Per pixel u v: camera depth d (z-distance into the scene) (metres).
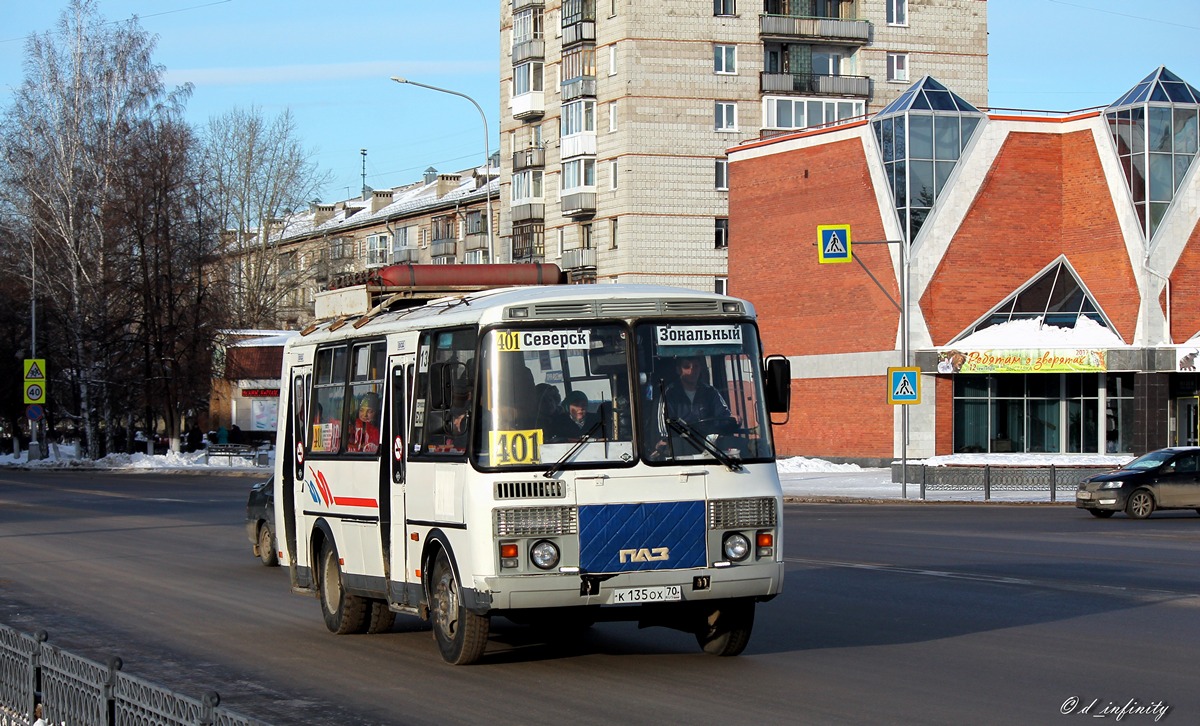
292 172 84.31
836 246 42.44
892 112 51.81
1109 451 51.12
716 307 11.15
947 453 51.56
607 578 10.41
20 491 44.03
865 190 53.00
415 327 11.95
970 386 51.97
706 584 10.59
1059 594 15.88
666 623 11.51
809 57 70.69
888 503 37.97
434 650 12.41
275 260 84.81
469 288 14.20
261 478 54.50
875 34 71.31
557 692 10.12
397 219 101.19
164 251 61.84
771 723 8.92
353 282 15.05
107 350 61.97
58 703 8.05
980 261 51.81
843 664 11.23
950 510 34.47
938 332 51.47
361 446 12.98
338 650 12.51
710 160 69.06
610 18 69.31
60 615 15.18
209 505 36.44
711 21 69.00
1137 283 50.12
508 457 10.44
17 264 65.62
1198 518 31.17
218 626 14.22
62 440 84.06
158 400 62.38
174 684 10.78
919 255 51.38
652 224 68.31
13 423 75.38
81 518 31.48
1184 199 50.34
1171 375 50.50
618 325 10.84
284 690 10.45
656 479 10.59
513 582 10.27
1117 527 27.69
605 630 13.48
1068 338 50.50
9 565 21.02
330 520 13.68
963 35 72.69
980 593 16.05
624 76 68.06
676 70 68.56
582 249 71.56
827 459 54.66
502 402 10.52
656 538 10.52
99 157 62.22
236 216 83.38
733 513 10.73
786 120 69.50
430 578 11.52
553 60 74.75
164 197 61.91
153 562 21.31
